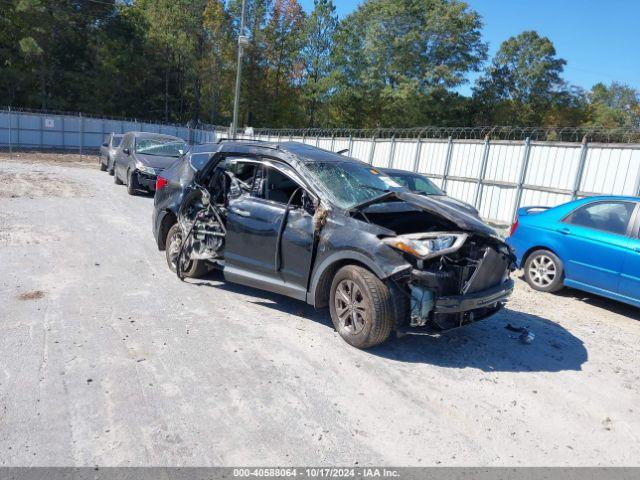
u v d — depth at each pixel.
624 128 12.26
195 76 54.72
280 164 5.51
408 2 44.91
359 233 4.59
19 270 6.52
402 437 3.37
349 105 52.12
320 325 5.24
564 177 13.08
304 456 3.09
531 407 3.91
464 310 4.44
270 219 5.27
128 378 3.89
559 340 5.43
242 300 5.90
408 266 4.25
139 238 8.95
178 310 5.43
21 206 11.31
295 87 58.44
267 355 4.45
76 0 49.72
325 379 4.09
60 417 3.32
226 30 54.94
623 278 6.29
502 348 5.05
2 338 4.44
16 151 31.73
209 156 6.85
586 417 3.82
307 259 4.98
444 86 43.88
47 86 50.00
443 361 4.62
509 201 14.46
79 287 6.00
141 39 53.50
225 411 3.53
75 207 11.84
